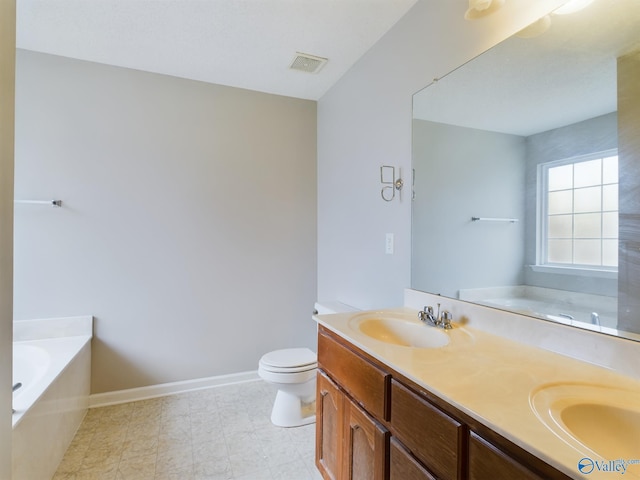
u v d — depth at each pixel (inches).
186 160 100.4
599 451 27.8
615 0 37.8
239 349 107.5
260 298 110.0
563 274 42.6
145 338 96.6
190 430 80.0
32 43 82.0
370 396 44.5
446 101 60.9
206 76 98.8
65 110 88.3
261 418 85.9
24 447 52.7
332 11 69.5
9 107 30.8
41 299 86.9
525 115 47.7
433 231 64.3
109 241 92.7
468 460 29.5
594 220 39.4
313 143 116.8
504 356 41.1
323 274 113.5
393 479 39.3
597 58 39.3
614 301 37.3
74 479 63.1
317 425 62.4
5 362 30.5
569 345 40.9
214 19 72.1
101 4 67.4
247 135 107.7
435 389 32.4
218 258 104.6
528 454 24.4
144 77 95.5
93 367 91.4
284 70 95.0
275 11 69.4
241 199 107.3
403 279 72.7
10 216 31.2
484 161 53.9
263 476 64.7
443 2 61.2
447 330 52.6
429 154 65.0
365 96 86.0
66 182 88.5
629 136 36.3
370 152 84.2
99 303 91.8
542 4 45.2
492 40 52.3
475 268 55.0
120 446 73.4
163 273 98.3
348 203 95.7
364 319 60.3
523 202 47.9
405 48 71.0
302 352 89.5
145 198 96.1
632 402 29.6
